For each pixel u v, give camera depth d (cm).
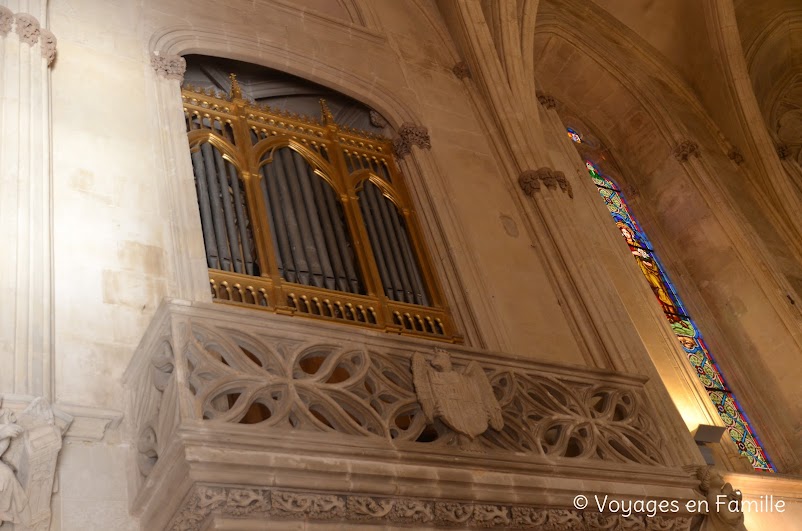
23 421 686
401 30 1406
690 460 1011
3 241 781
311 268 1038
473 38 1396
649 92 1691
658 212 1633
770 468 1326
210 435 648
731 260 1509
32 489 668
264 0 1263
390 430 775
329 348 774
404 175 1230
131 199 904
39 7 978
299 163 1162
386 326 1029
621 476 844
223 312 737
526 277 1157
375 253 1117
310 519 673
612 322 1122
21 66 904
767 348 1420
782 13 1819
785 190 1616
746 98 1658
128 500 709
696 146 1628
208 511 641
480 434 799
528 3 1459
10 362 721
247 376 706
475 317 1070
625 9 1744
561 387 888
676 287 1540
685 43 1741
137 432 733
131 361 764
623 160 1706
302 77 1241
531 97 1379
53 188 863
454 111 1334
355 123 1344
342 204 1152
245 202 1074
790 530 1120
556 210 1229
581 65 1706
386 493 702
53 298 784
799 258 1563
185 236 907
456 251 1129
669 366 1265
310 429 706
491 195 1242
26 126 862
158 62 1057
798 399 1360
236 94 1174
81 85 973
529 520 780
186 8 1170
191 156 1062
